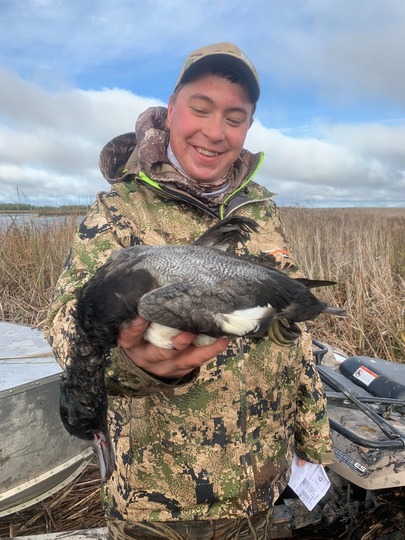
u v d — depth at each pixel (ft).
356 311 8.36
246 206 2.99
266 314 2.08
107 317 1.95
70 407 2.16
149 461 2.56
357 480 3.17
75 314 2.08
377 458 3.12
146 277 2.01
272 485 2.77
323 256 11.36
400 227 15.99
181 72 2.74
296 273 2.97
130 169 2.81
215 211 2.84
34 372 4.03
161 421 2.54
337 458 3.32
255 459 2.67
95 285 2.02
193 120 2.72
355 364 4.30
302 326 2.99
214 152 2.79
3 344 4.89
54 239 10.52
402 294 9.46
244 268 2.18
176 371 2.04
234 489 2.60
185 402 2.52
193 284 2.00
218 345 1.98
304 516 3.72
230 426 2.59
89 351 2.09
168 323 1.89
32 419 3.87
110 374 2.14
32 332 5.36
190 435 2.54
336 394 3.70
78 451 4.29
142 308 1.87
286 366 2.81
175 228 2.73
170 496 2.57
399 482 3.12
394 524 3.48
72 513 4.55
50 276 9.66
